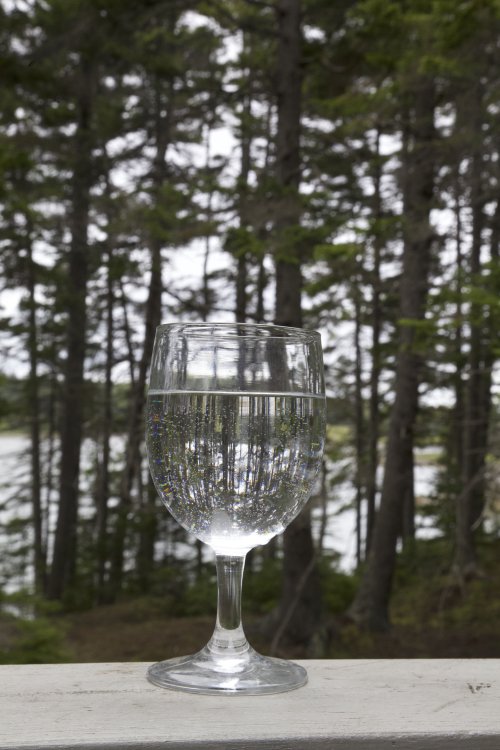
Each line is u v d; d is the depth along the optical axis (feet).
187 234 25.62
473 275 19.07
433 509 45.14
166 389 2.19
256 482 2.13
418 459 55.83
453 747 1.94
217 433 2.12
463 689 2.28
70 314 49.06
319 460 2.34
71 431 49.11
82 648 32.50
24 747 1.81
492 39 21.68
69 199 49.14
